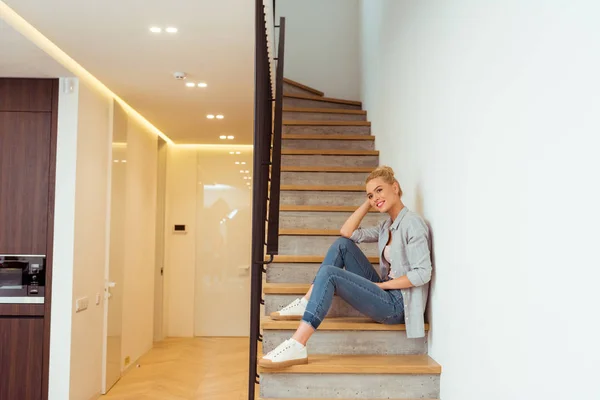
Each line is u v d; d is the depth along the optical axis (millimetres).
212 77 4531
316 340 2869
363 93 5828
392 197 2904
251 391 2533
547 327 1633
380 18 4758
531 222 1733
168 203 7852
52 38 3643
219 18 3320
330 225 3910
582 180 1439
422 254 2713
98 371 4723
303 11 6613
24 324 4074
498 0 1991
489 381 2064
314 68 6559
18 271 4094
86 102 4391
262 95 2662
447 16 2650
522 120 1795
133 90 4922
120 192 5332
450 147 2562
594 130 1383
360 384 2619
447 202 2600
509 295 1895
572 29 1490
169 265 7836
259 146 2627
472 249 2246
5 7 3248
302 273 3398
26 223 4121
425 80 3078
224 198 7969
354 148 4910
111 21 3361
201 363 6070
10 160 4152
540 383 1676
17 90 4199
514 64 1856
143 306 6449
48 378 4043
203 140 7605
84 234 4355
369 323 2883
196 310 7855
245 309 7871
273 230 2729
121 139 5359
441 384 2625
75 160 4160
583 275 1437
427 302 2900
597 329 1372
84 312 4363
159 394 4816
